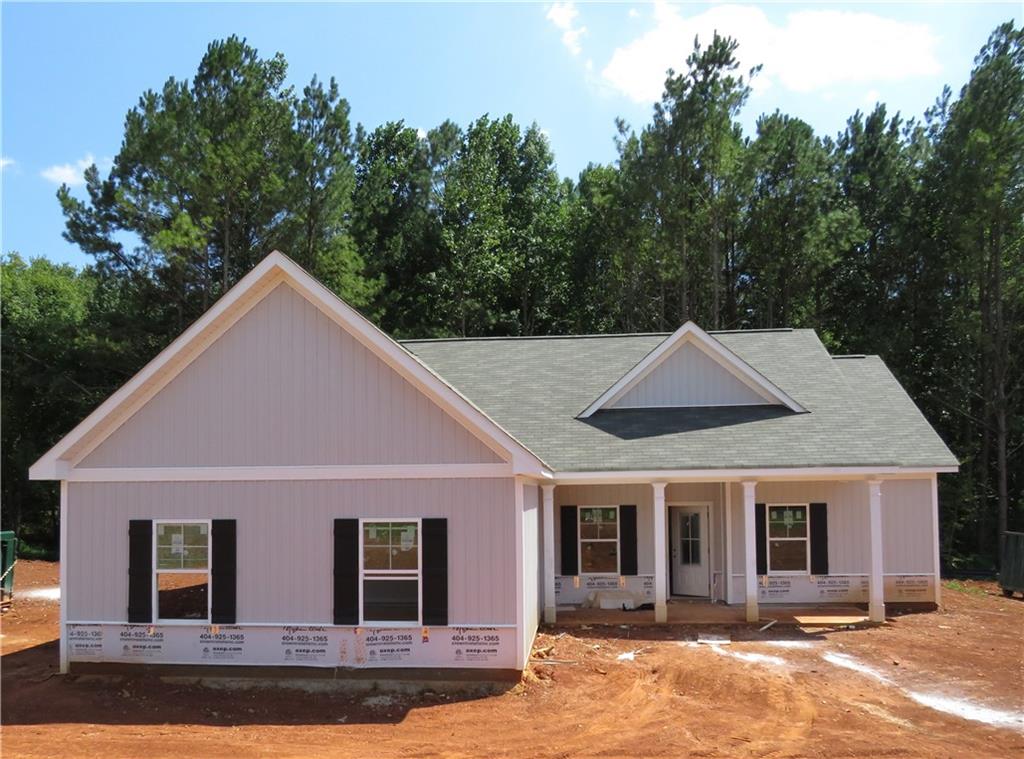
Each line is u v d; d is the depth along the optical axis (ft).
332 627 39.37
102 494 41.19
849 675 40.14
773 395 61.87
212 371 41.22
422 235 135.54
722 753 29.78
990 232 104.83
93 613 40.70
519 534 38.91
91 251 99.40
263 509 40.27
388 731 32.76
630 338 74.28
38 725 33.76
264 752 30.30
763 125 117.39
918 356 116.06
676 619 53.31
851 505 59.11
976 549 109.29
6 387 114.83
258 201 100.53
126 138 99.86
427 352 74.23
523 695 37.22
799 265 118.73
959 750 29.91
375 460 39.91
